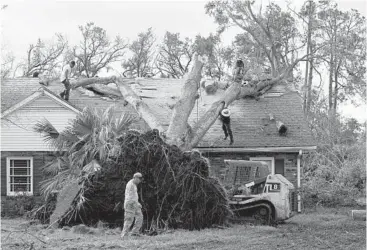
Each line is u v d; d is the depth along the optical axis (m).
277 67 43.75
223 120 29.03
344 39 44.28
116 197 21.72
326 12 46.66
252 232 20.48
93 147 22.66
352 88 47.34
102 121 23.53
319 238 18.77
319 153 39.53
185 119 24.97
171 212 21.38
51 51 48.91
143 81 34.28
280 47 46.28
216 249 16.56
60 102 28.39
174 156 21.94
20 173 28.23
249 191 23.88
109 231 20.41
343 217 26.50
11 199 27.20
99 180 21.89
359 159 36.91
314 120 47.25
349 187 34.50
